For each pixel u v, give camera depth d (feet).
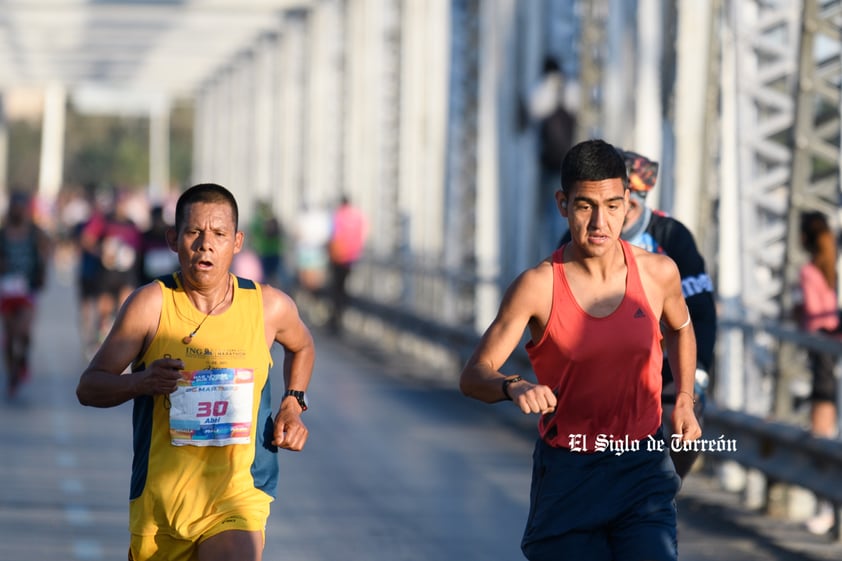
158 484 51.88
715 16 111.75
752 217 106.93
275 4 302.66
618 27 131.54
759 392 105.91
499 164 162.61
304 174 325.83
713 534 92.07
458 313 191.62
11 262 157.79
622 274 51.29
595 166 49.88
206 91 528.22
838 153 98.63
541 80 137.28
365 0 256.52
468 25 190.49
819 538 91.25
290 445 53.06
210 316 52.34
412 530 90.99
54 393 162.30
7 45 397.80
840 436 97.50
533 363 52.06
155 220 164.76
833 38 96.78
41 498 100.32
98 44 385.29
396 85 246.06
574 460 51.62
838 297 99.71
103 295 191.62
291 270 330.54
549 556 52.06
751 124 106.93
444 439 129.70
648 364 51.24
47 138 634.43
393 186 246.47
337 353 216.33
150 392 50.24
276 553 84.23
